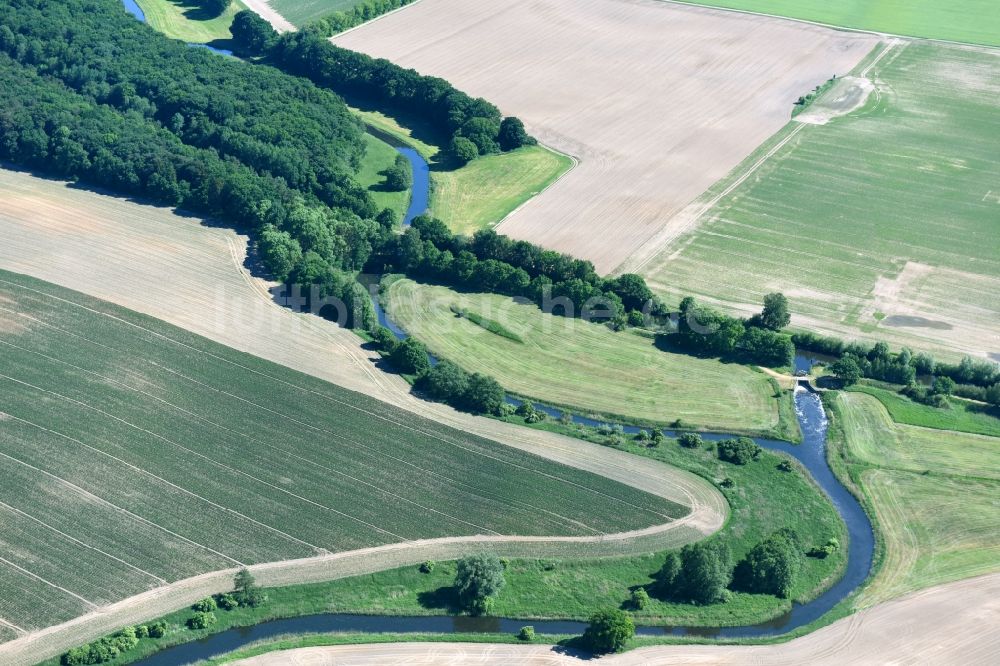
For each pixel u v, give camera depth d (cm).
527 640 16762
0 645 16312
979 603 17688
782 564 17775
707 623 17238
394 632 16950
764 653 16750
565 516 19088
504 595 17550
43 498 19062
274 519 18800
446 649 16625
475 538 18575
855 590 18012
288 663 16288
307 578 17675
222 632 16800
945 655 16762
